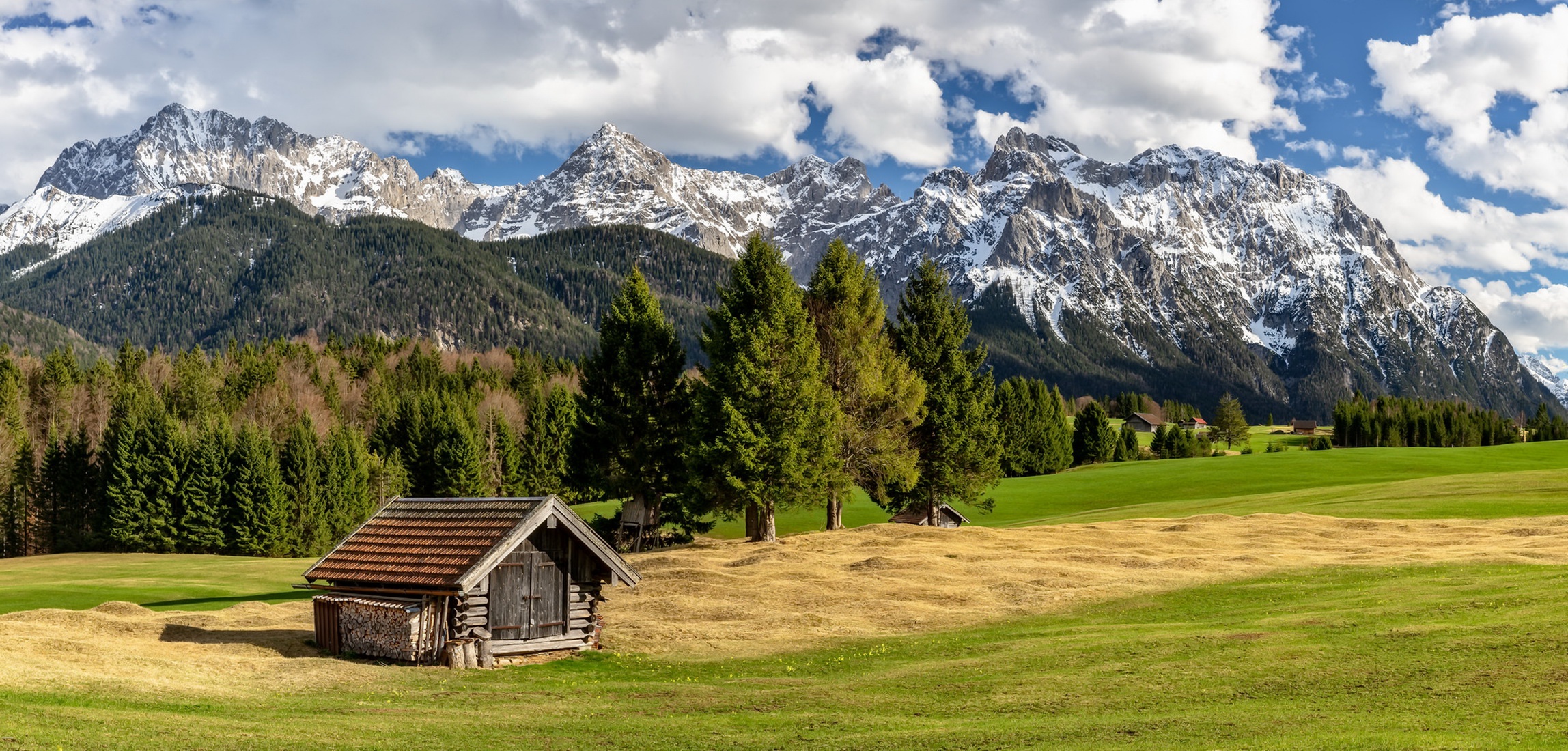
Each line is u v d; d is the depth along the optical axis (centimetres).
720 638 3291
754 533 6003
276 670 2722
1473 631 2406
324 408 14000
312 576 3169
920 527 6253
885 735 1916
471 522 3106
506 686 2597
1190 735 1758
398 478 10919
